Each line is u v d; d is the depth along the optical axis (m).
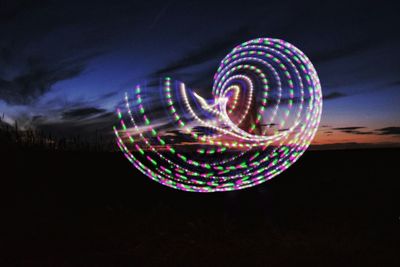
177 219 5.46
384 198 6.41
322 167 9.81
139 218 5.55
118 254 4.18
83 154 9.02
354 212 5.64
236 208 5.95
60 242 4.57
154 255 4.13
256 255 4.03
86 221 5.39
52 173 7.84
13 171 7.32
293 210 5.79
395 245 4.21
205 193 7.20
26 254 4.17
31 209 5.86
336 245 4.22
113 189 7.43
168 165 4.95
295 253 4.03
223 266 3.78
